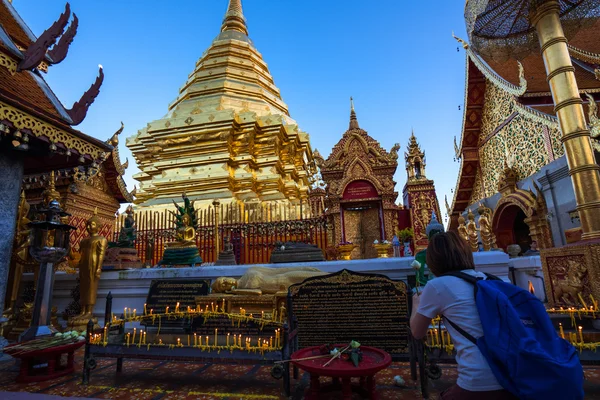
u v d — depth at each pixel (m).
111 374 4.89
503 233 16.16
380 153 14.60
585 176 5.88
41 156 6.59
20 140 5.35
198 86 21.62
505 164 15.80
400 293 4.54
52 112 5.84
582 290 5.38
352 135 14.98
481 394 1.92
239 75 22.45
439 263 2.49
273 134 18.44
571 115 6.13
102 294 8.81
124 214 12.86
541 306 2.01
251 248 12.47
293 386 4.29
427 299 2.36
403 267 7.43
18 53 5.07
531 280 7.45
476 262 7.07
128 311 8.50
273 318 5.87
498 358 1.88
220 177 16.58
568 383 1.69
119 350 4.53
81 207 11.22
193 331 5.42
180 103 21.27
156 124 18.89
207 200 15.92
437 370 3.80
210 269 8.31
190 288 7.84
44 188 10.48
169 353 4.39
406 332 4.45
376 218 14.38
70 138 5.75
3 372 5.14
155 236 12.86
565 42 6.42
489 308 2.04
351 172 14.63
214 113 18.02
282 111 23.66
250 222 12.93
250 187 16.98
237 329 5.26
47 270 5.80
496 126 17.64
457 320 2.17
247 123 18.14
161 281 8.09
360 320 4.62
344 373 3.36
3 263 5.77
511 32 8.03
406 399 3.74
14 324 8.03
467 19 8.06
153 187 17.73
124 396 4.02
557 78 6.35
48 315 5.73
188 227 9.95
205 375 4.79
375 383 4.04
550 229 12.76
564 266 5.74
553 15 6.48
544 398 1.69
